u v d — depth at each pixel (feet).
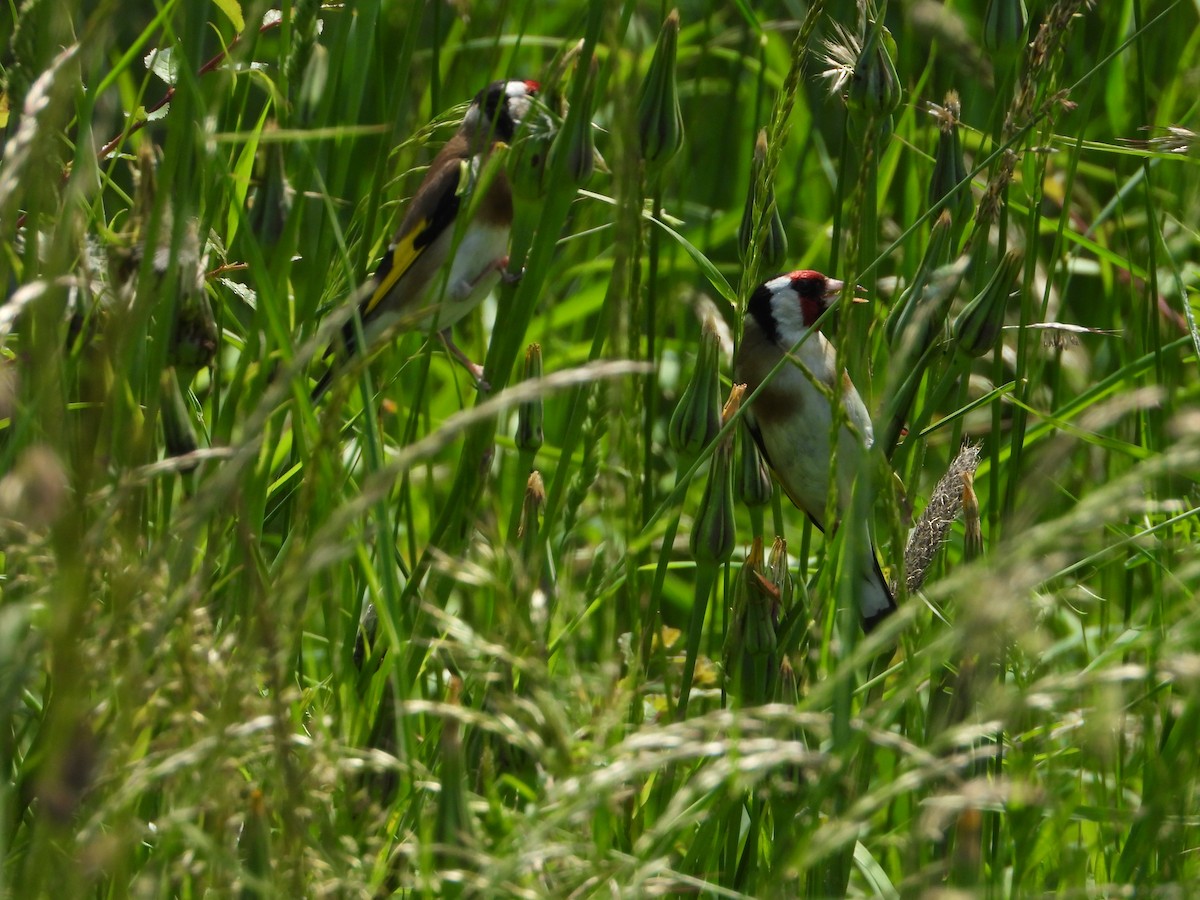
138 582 11.26
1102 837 18.47
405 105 29.04
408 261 29.01
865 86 20.63
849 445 25.94
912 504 21.03
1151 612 20.42
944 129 21.42
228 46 20.01
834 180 35.09
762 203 19.22
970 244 19.49
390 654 17.22
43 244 14.42
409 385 34.76
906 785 11.91
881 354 24.58
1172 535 22.68
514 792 18.17
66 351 15.57
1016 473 21.54
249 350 17.03
